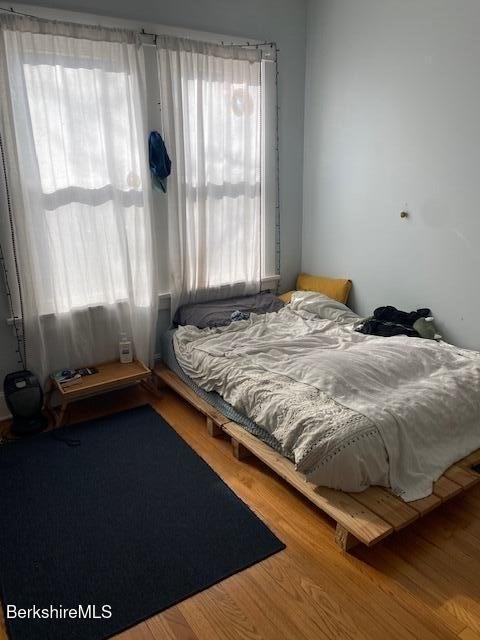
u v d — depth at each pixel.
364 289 3.43
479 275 2.67
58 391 2.92
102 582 1.67
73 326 2.89
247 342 2.84
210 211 3.27
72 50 2.56
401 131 2.94
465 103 2.56
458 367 2.38
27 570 1.73
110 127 2.74
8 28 2.38
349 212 3.42
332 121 3.41
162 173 2.94
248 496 2.11
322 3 3.29
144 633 1.48
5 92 2.42
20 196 2.55
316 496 1.85
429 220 2.88
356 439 1.80
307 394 2.12
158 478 2.24
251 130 3.33
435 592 1.60
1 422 2.80
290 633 1.47
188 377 2.86
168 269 3.24
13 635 1.49
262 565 1.73
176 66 2.89
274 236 3.73
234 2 3.09
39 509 2.04
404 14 2.78
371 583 1.64
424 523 1.92
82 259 2.84
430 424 2.01
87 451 2.48
